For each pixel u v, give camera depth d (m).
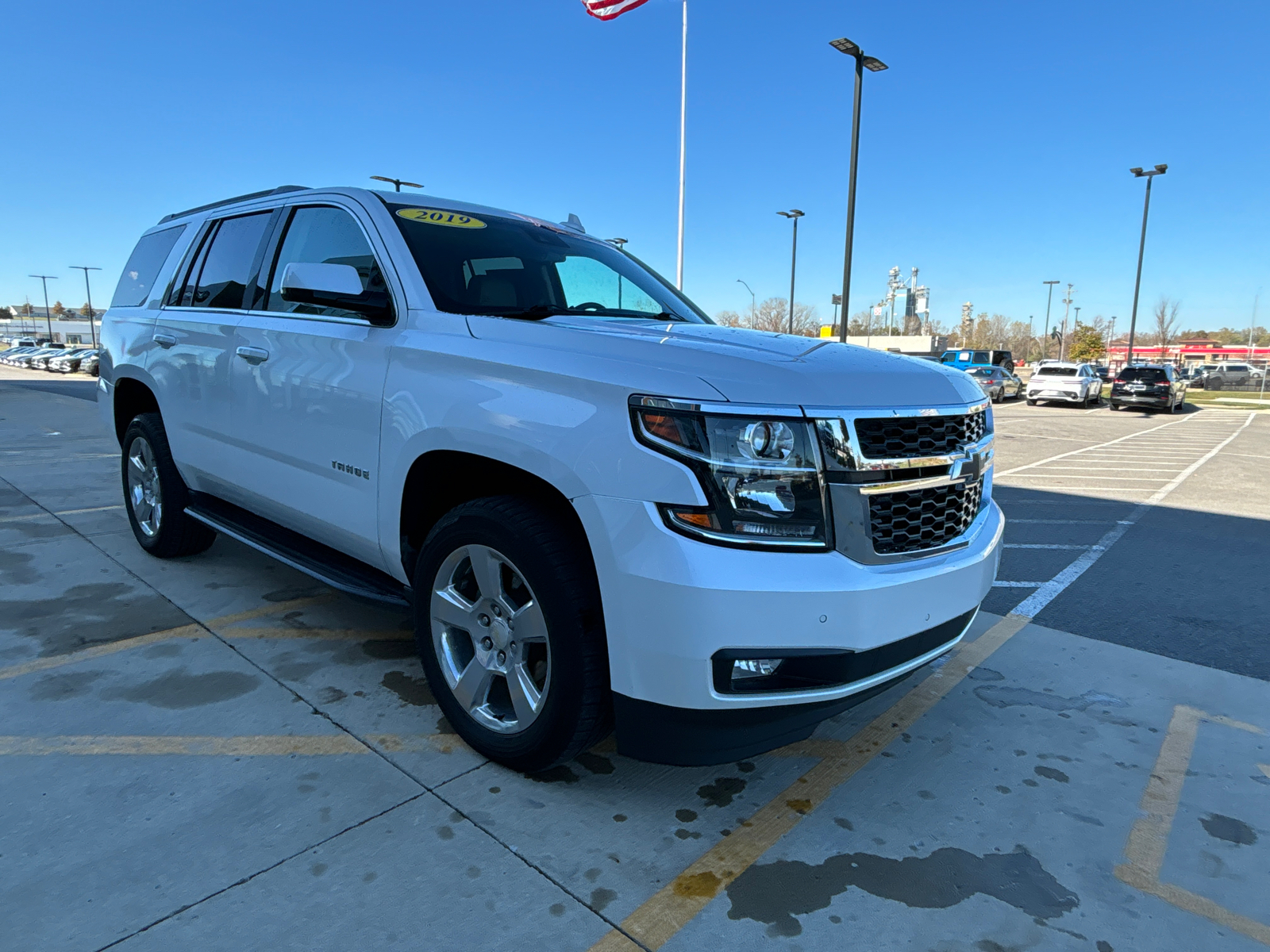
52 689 3.08
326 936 1.90
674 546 2.09
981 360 34.50
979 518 2.83
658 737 2.24
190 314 4.08
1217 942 2.04
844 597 2.15
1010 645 4.11
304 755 2.69
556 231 3.83
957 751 2.98
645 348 2.37
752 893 2.14
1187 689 3.61
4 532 5.33
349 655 3.50
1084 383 28.77
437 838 2.29
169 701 3.03
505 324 2.67
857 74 19.02
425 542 2.76
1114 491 9.48
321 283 2.88
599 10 22.47
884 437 2.31
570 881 2.14
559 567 2.31
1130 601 4.91
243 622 3.83
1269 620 4.59
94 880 2.04
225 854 2.17
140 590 4.22
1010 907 2.14
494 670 2.61
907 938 2.00
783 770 2.79
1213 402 40.06
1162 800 2.70
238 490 3.76
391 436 2.79
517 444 2.36
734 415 2.11
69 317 160.25
